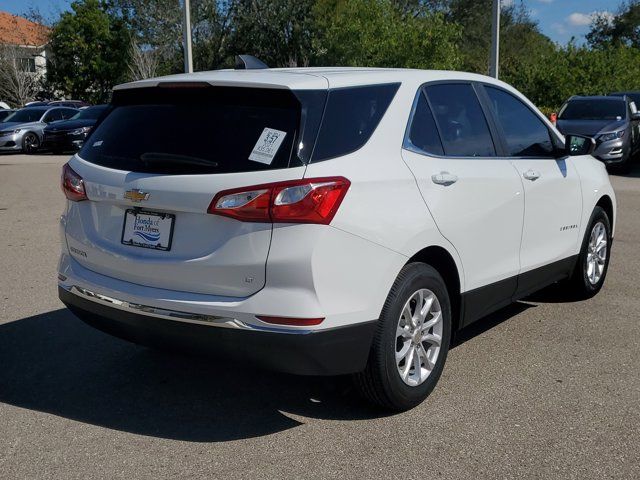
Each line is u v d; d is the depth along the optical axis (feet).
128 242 12.51
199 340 11.74
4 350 16.49
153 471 11.16
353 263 11.68
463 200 13.98
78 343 16.99
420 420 12.94
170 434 12.44
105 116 14.06
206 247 11.62
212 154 11.78
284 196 11.14
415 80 14.03
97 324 13.42
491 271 15.19
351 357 11.91
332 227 11.37
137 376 15.05
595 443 12.03
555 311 19.63
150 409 13.47
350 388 13.19
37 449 11.88
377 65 90.27
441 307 13.70
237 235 11.31
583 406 13.50
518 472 11.09
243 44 128.57
